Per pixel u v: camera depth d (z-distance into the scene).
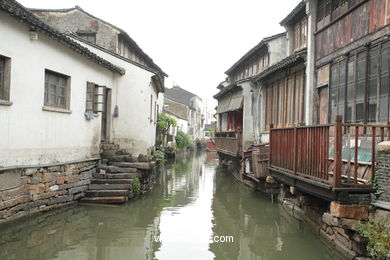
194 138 62.28
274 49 19.06
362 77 8.59
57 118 10.53
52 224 9.20
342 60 9.65
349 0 9.57
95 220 9.97
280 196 13.10
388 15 7.61
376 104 7.97
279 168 9.42
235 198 14.27
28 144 9.18
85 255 7.25
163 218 10.66
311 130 7.32
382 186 5.96
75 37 13.94
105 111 14.47
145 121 14.87
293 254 7.82
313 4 11.81
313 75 11.64
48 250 7.37
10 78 8.47
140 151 14.73
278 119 15.43
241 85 19.11
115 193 11.83
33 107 9.37
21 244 7.61
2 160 8.22
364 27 8.58
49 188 10.03
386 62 7.65
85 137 12.32
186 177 20.95
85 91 12.29
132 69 14.80
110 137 14.53
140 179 13.78
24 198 8.98
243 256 7.68
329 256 7.47
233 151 20.33
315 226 8.87
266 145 13.46
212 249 8.07
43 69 9.77
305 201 8.56
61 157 10.73
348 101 9.28
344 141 8.76
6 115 8.35
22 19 8.38
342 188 6.05
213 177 21.36
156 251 7.77
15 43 8.60
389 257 5.12
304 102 12.55
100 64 12.98
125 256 7.37
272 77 16.41
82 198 11.69
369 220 5.96
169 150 31.44
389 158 5.83
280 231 9.69
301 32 15.67
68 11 20.67
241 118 22.38
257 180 13.52
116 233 8.91
